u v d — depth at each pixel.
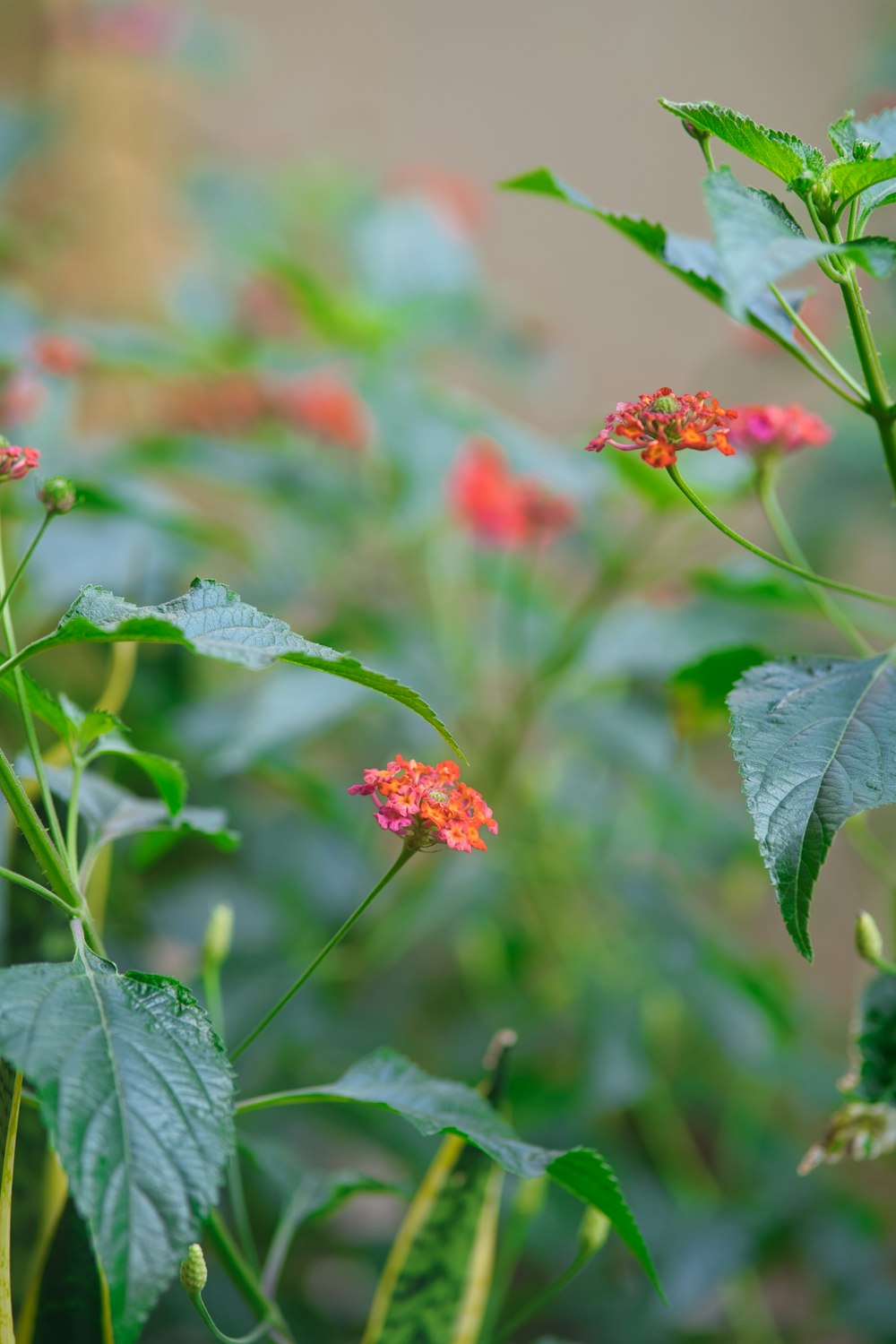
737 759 0.66
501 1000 1.29
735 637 1.05
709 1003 1.11
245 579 1.23
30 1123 0.69
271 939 1.09
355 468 1.24
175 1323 0.98
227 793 1.12
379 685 0.63
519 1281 1.20
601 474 1.05
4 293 1.10
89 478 0.96
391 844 1.26
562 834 1.28
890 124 0.70
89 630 0.62
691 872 1.24
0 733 1.01
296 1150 1.15
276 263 1.21
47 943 0.71
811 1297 1.22
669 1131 1.27
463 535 1.25
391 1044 1.20
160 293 1.48
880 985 0.72
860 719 0.67
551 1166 0.67
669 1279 1.08
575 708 1.11
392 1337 0.72
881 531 1.40
